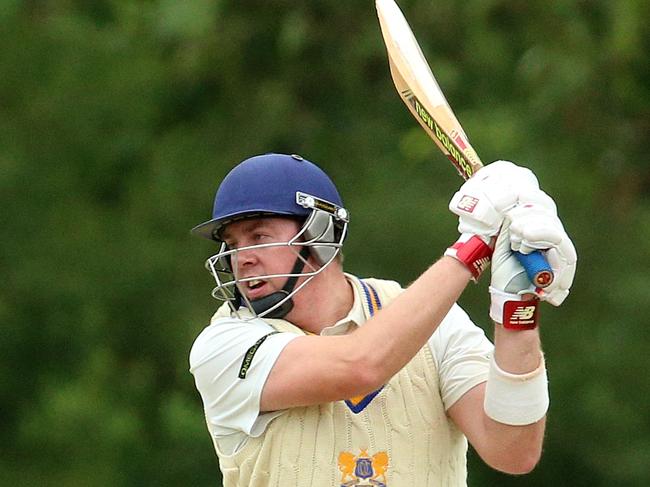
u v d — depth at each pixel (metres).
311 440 14.73
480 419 14.94
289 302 15.29
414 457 14.82
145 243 44.53
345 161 44.44
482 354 15.27
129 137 46.09
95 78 46.25
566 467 39.94
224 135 45.84
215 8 44.62
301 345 14.70
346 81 45.88
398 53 15.33
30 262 44.47
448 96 43.22
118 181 46.44
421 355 15.20
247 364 14.84
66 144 45.97
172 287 44.38
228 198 15.38
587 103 42.34
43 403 44.22
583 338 39.84
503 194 14.05
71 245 44.62
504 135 40.94
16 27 46.53
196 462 42.94
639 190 42.59
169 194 45.06
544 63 41.69
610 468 39.34
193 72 45.53
